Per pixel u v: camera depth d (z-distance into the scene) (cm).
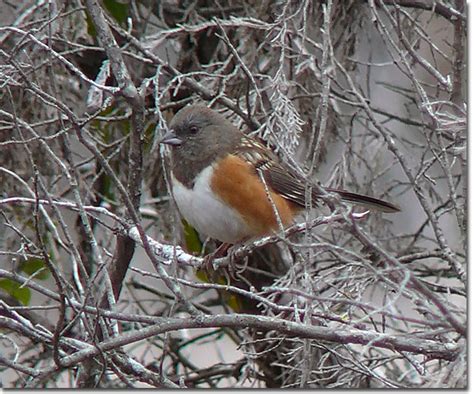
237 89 1149
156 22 1261
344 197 1037
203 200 1016
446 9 1017
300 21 1139
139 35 1212
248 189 1011
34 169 763
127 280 1333
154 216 1234
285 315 962
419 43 1184
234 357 1474
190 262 981
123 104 1200
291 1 1093
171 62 1283
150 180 1197
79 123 812
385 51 1327
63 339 814
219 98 1068
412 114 1313
